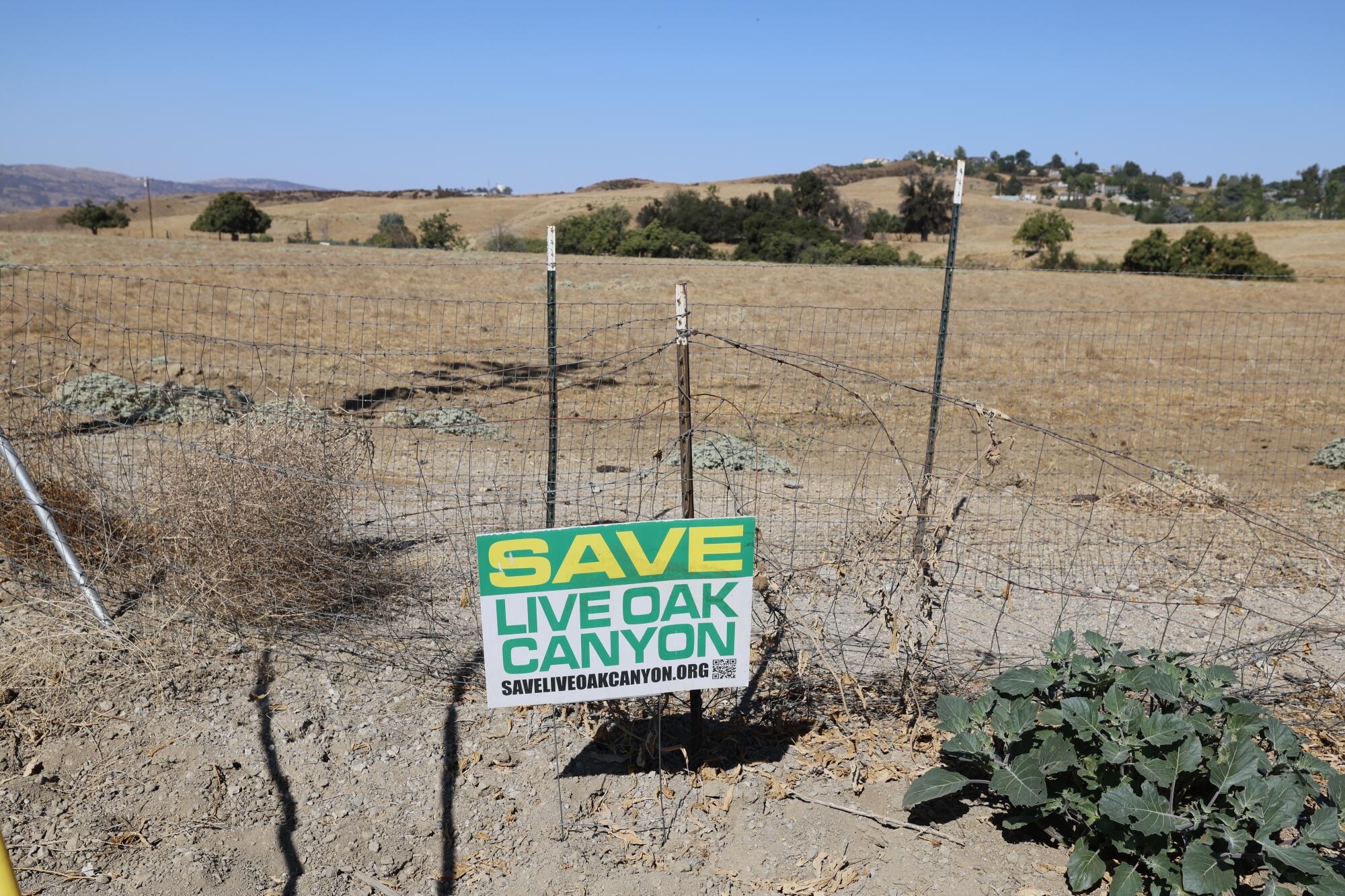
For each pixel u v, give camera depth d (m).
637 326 22.09
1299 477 10.61
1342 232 92.50
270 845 3.86
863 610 5.50
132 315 19.45
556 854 3.91
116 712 4.55
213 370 14.14
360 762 4.39
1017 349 20.52
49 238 47.59
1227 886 3.33
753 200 99.81
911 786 4.07
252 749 4.39
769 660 5.42
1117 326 26.23
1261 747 4.00
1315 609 6.49
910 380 16.03
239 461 5.28
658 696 4.93
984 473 9.68
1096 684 4.18
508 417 12.25
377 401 12.69
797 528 7.21
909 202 107.50
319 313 23.08
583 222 79.12
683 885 3.78
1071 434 12.77
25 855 3.64
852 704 5.05
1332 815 3.54
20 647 4.91
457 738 4.61
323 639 5.42
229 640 5.28
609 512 7.62
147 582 5.62
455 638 5.52
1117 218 141.62
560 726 4.73
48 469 5.91
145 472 6.49
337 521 5.90
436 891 3.71
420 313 24.41
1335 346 23.31
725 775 4.45
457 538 6.95
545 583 3.95
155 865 3.66
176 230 112.75
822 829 4.12
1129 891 3.56
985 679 5.29
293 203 183.88
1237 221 156.88
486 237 90.62
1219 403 15.65
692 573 4.07
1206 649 5.69
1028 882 3.84
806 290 34.78
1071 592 6.39
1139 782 3.77
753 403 13.42
